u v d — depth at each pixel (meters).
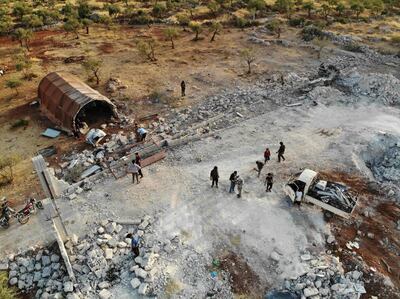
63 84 32.19
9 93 36.50
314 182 23.09
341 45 46.59
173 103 34.41
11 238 21.97
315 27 49.84
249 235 21.38
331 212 22.52
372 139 28.80
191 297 18.58
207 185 24.75
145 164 26.88
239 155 27.55
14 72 40.28
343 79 37.25
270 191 24.06
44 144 29.53
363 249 20.72
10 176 26.20
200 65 41.38
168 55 44.03
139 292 18.59
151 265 19.67
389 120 31.48
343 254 20.38
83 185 25.28
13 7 59.91
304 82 36.97
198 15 57.62
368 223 22.19
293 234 21.39
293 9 60.19
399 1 63.78
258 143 28.73
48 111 32.41
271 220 22.09
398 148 28.53
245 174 25.56
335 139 29.03
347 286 18.69
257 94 35.16
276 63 41.62
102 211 23.31
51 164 27.45
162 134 29.89
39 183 25.77
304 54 44.06
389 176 26.86
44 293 18.86
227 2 62.16
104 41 48.44
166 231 21.72
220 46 46.38
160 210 23.12
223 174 25.67
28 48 46.09
